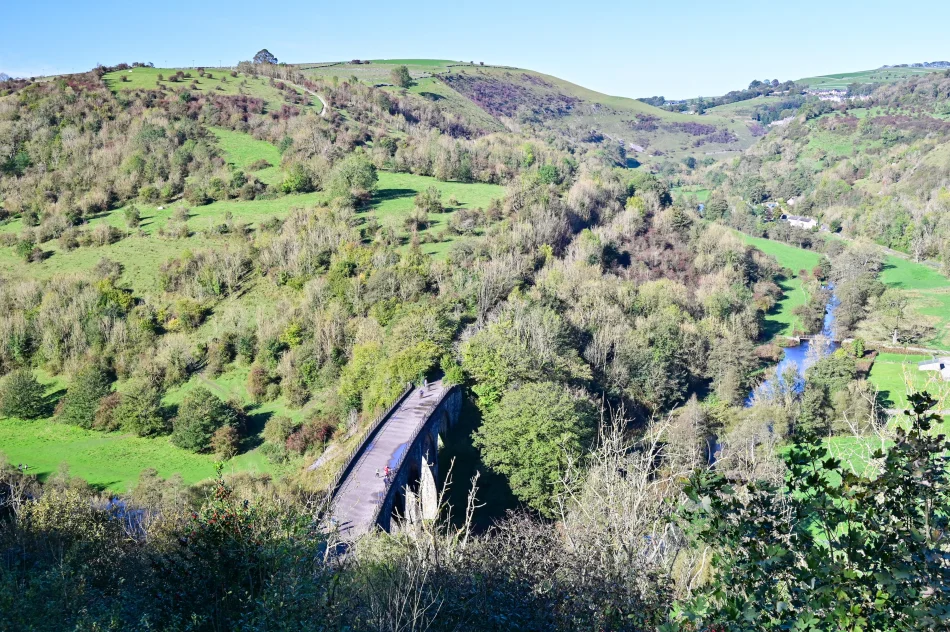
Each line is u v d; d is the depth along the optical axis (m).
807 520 10.13
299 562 16.41
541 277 97.12
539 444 52.28
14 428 76.44
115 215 122.75
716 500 10.27
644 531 19.75
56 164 137.00
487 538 21.75
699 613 10.20
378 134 171.38
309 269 96.62
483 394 67.50
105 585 24.34
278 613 14.83
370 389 69.81
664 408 80.25
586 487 25.53
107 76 183.75
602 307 88.19
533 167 154.00
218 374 84.12
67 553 25.47
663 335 83.12
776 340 104.19
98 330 88.12
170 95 170.62
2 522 34.12
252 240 108.25
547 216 112.75
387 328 79.50
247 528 16.81
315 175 131.88
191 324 90.69
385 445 51.72
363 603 18.88
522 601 17.41
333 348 81.25
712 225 131.62
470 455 61.19
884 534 9.27
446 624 17.56
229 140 153.75
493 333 71.69
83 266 105.25
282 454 68.00
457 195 133.00
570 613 16.09
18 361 88.38
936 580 8.71
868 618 8.84
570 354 75.94
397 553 22.92
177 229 112.69
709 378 87.94
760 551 9.67
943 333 97.56
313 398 78.50
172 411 77.88
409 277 89.44
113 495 62.03
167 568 17.17
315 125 162.62
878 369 82.94
